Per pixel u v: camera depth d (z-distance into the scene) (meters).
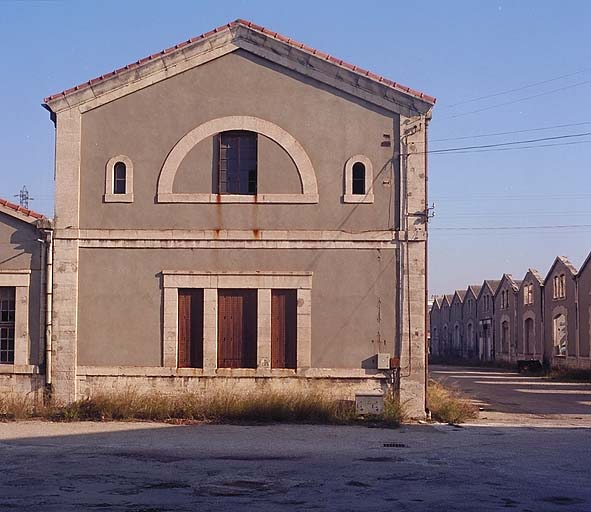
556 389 37.44
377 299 20.86
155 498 10.80
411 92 20.98
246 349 20.95
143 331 20.91
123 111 21.36
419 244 20.88
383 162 21.14
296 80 21.36
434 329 92.50
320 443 16.44
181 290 21.08
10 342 21.23
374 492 11.34
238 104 21.33
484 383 41.88
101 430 18.05
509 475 12.89
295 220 21.05
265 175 21.14
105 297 20.98
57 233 21.02
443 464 13.95
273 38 21.17
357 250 20.97
